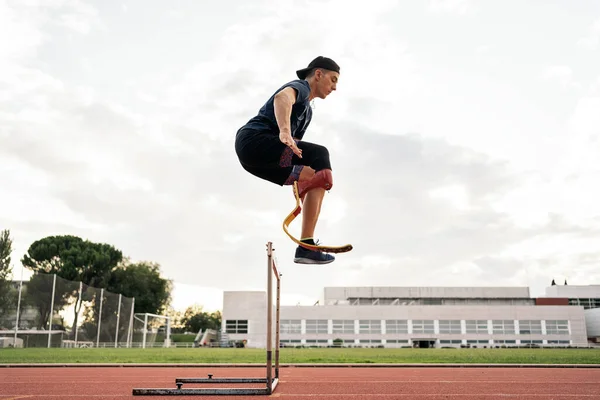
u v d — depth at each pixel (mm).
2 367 12867
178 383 6250
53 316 32656
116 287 66188
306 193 3506
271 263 5375
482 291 79812
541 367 13094
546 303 76750
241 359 17516
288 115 3262
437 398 5105
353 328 68562
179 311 107375
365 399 4980
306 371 11016
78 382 7676
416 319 68750
